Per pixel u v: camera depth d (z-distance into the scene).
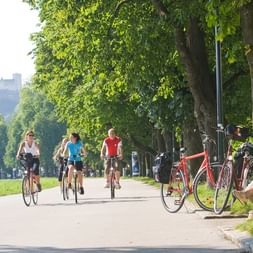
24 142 42.62
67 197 47.53
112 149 47.44
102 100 90.75
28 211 37.41
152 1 40.28
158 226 27.33
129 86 57.78
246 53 22.23
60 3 51.72
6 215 35.03
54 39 64.06
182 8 38.38
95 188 70.06
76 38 57.25
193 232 24.86
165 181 33.12
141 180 107.69
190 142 60.16
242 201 24.84
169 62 51.09
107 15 50.28
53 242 23.62
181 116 58.00
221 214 28.83
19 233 26.48
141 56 50.53
